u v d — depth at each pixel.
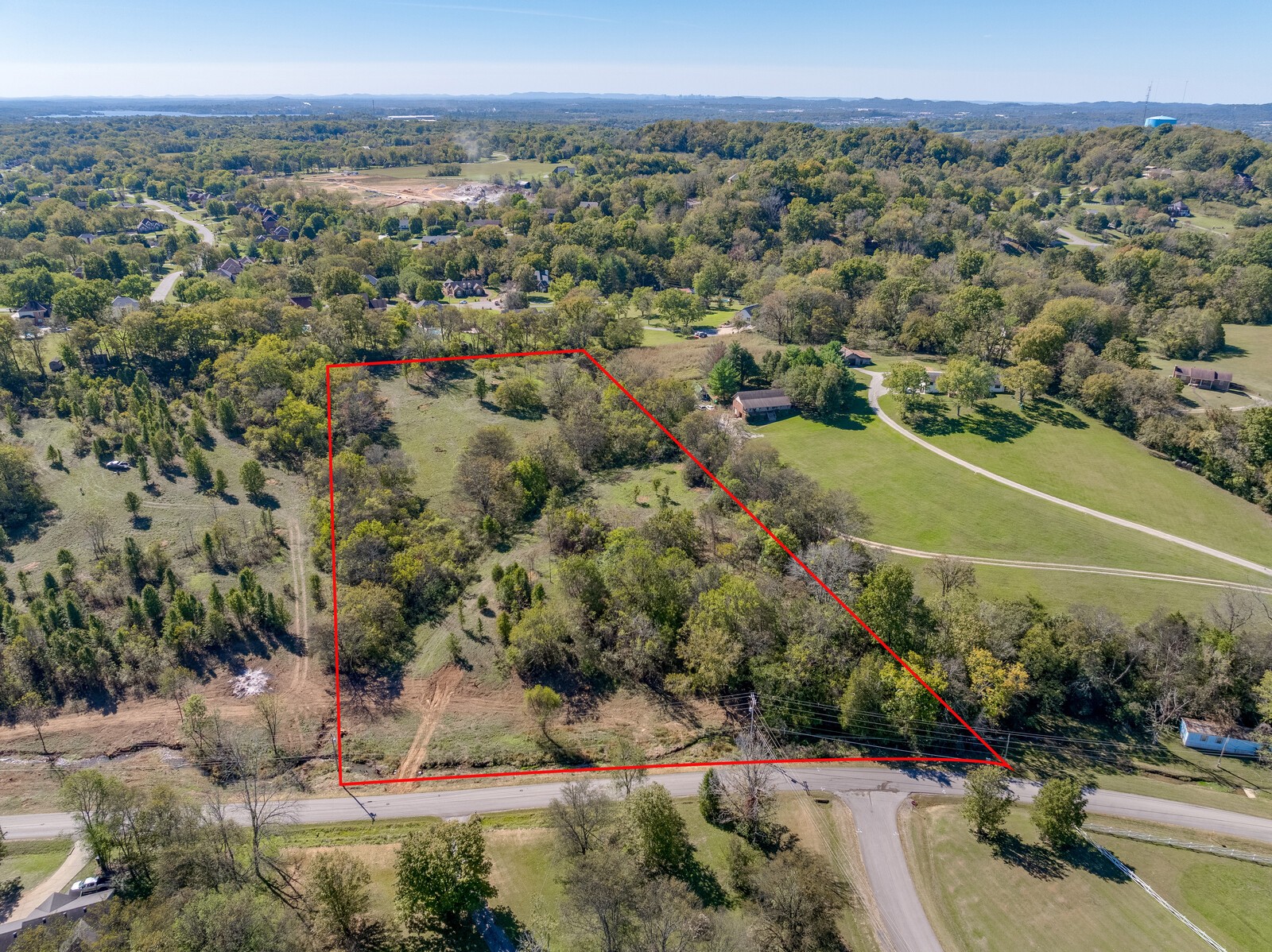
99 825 56.94
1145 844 63.19
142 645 79.56
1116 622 81.75
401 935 53.19
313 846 60.78
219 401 127.56
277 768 68.75
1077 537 104.31
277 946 48.19
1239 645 78.25
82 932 50.47
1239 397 138.00
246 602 85.00
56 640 77.25
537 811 64.38
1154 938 55.06
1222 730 74.50
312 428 124.38
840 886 58.34
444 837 54.00
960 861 60.84
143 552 93.50
